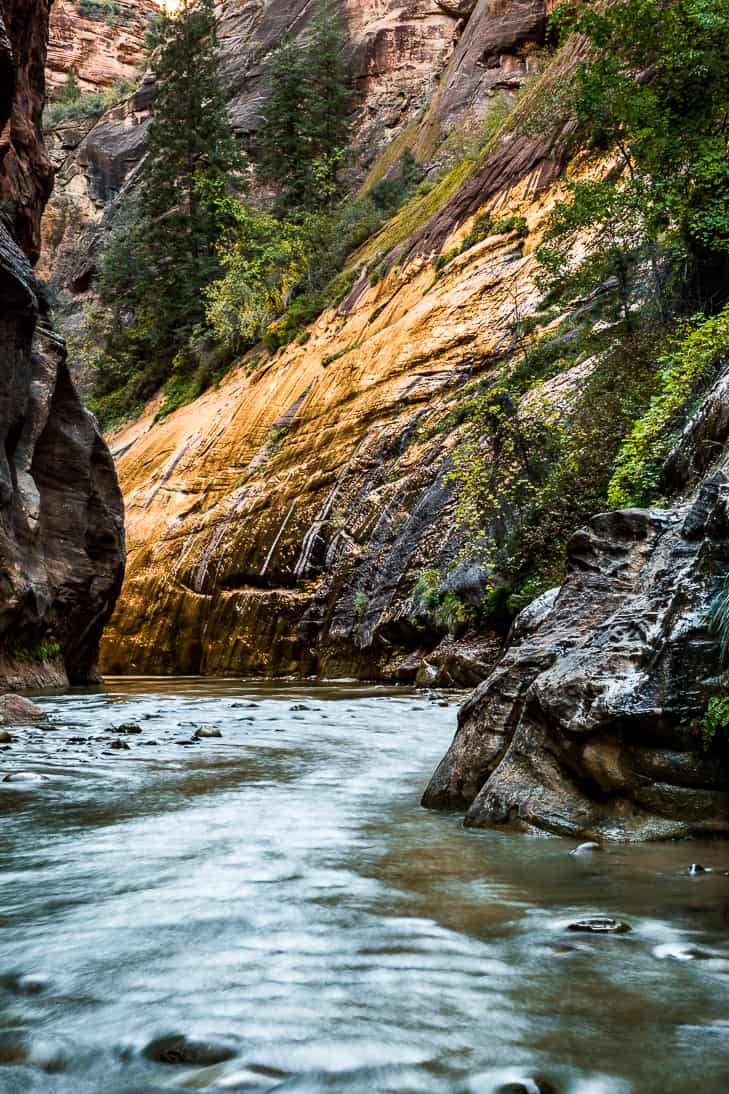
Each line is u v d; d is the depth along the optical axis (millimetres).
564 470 15727
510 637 7859
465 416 22234
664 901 3143
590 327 20609
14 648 17078
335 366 30344
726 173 14008
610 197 16625
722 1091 1763
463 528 18906
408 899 3211
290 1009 2197
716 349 11008
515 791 4566
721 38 14609
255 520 27781
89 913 3064
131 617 30016
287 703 13328
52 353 18875
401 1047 1975
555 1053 1934
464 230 30109
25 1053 1986
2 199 22266
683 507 5406
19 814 4926
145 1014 2186
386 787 5922
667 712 4133
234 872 3629
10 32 22422
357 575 22484
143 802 5312
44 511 19125
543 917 2963
